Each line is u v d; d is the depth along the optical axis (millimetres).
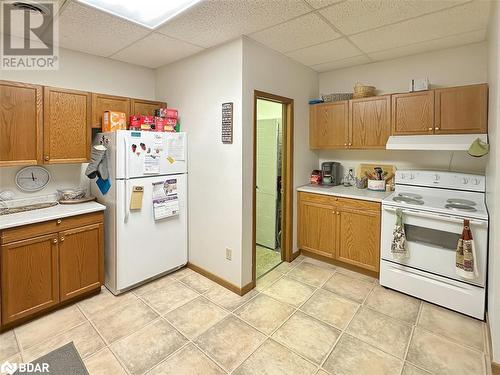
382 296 2623
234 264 2689
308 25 2264
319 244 3322
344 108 3264
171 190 2945
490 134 2150
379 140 3037
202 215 2982
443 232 2404
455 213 2295
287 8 1987
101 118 2793
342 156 3678
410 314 2340
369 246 2918
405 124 2855
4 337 2035
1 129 2186
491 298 1909
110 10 2010
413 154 3135
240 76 2488
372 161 3430
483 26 2311
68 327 2162
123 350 1929
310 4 1936
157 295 2643
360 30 2369
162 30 2334
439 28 2344
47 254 2254
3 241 2025
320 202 3264
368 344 1997
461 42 2668
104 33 2395
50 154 2455
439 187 2797
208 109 2809
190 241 3164
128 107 2996
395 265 2670
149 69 3422
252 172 2684
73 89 2785
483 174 2680
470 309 2270
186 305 2479
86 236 2486
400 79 3125
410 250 2561
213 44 2646
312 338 2061
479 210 2311
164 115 3004
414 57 3021
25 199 2584
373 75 3303
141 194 2686
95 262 2562
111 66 3080
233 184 2639
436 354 1895
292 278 2994
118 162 2525
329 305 2482
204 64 2811
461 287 2309
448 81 2854
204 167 2908
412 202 2611
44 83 2648
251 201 2699
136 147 2627
